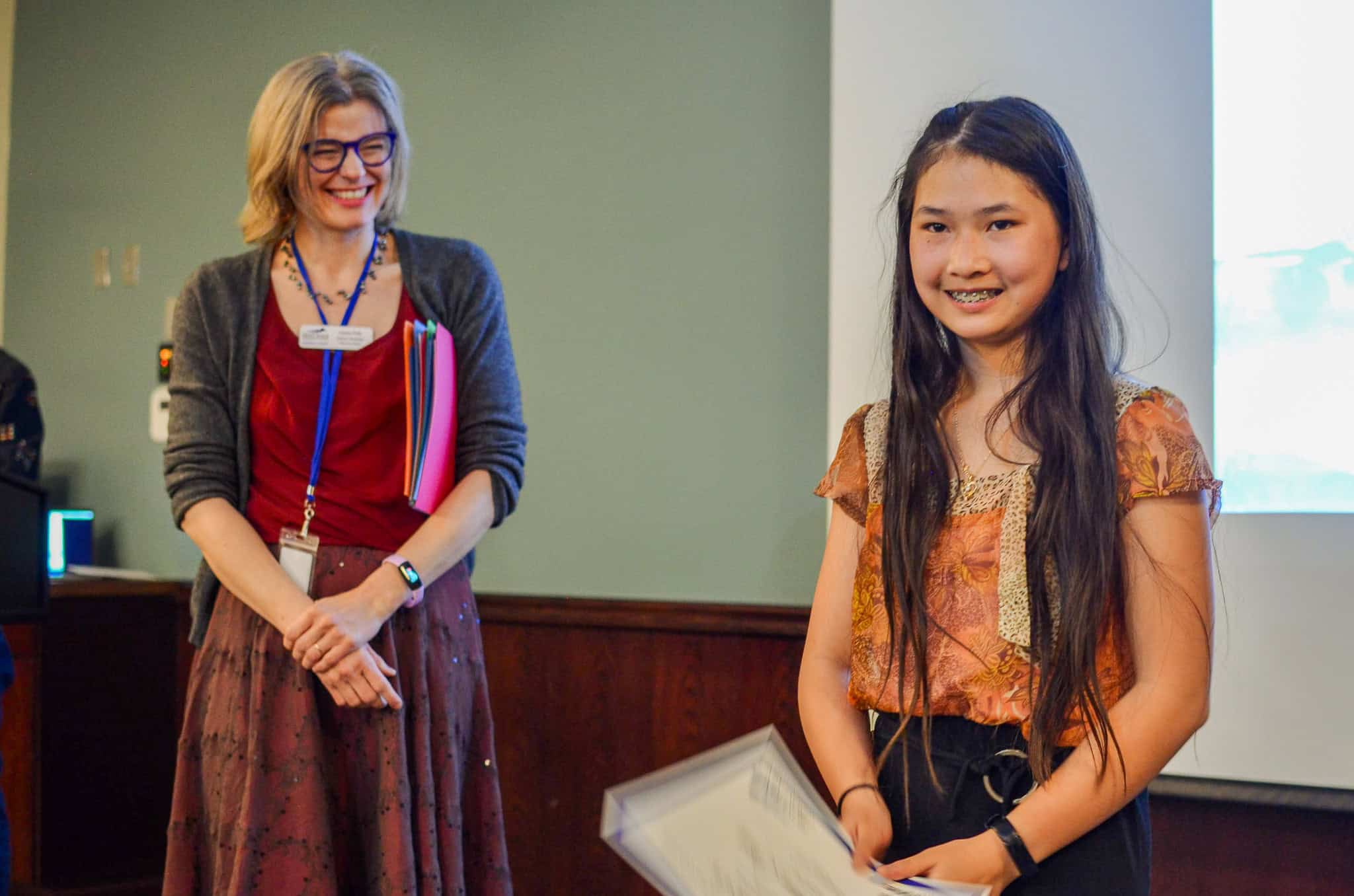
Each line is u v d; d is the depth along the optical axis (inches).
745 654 116.9
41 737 142.8
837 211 95.8
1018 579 44.9
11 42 202.1
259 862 69.3
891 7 94.4
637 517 125.9
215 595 76.5
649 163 127.0
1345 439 80.0
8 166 201.9
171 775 156.5
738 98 121.3
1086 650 43.3
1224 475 83.4
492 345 80.7
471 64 140.7
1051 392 45.9
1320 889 82.6
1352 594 80.0
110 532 181.3
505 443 79.4
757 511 118.4
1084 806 42.5
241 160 167.9
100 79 188.1
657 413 125.2
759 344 119.0
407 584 72.3
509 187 136.9
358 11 152.2
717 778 39.1
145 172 180.5
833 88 96.2
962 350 49.4
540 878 127.9
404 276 78.7
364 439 75.5
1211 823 85.6
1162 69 85.5
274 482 75.4
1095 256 46.9
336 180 75.6
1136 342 85.4
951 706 45.6
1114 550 44.3
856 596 49.9
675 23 125.7
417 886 71.2
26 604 86.5
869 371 94.6
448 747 74.6
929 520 47.1
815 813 40.5
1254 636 82.4
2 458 164.2
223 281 77.5
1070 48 88.6
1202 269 83.7
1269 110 82.4
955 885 38.4
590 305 130.3
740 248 120.6
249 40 166.9
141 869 152.1
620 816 35.5
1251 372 82.6
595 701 125.4
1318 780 80.8
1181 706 43.4
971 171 46.0
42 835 142.4
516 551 133.6
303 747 70.5
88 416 187.0
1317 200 80.8
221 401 76.4
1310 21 81.1
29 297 198.1
